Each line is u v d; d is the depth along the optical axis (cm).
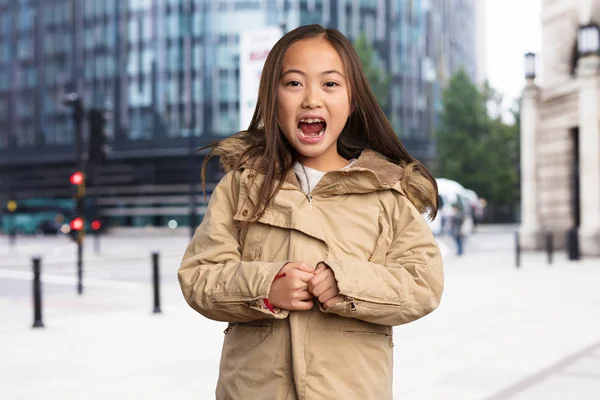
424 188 193
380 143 203
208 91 4731
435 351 640
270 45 1349
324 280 171
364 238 186
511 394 486
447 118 5369
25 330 784
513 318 834
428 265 185
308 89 183
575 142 1986
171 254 2298
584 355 615
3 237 4294
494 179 5303
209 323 826
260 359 181
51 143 5138
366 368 181
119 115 4869
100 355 637
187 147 4697
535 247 2052
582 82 1853
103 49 4959
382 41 5216
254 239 188
